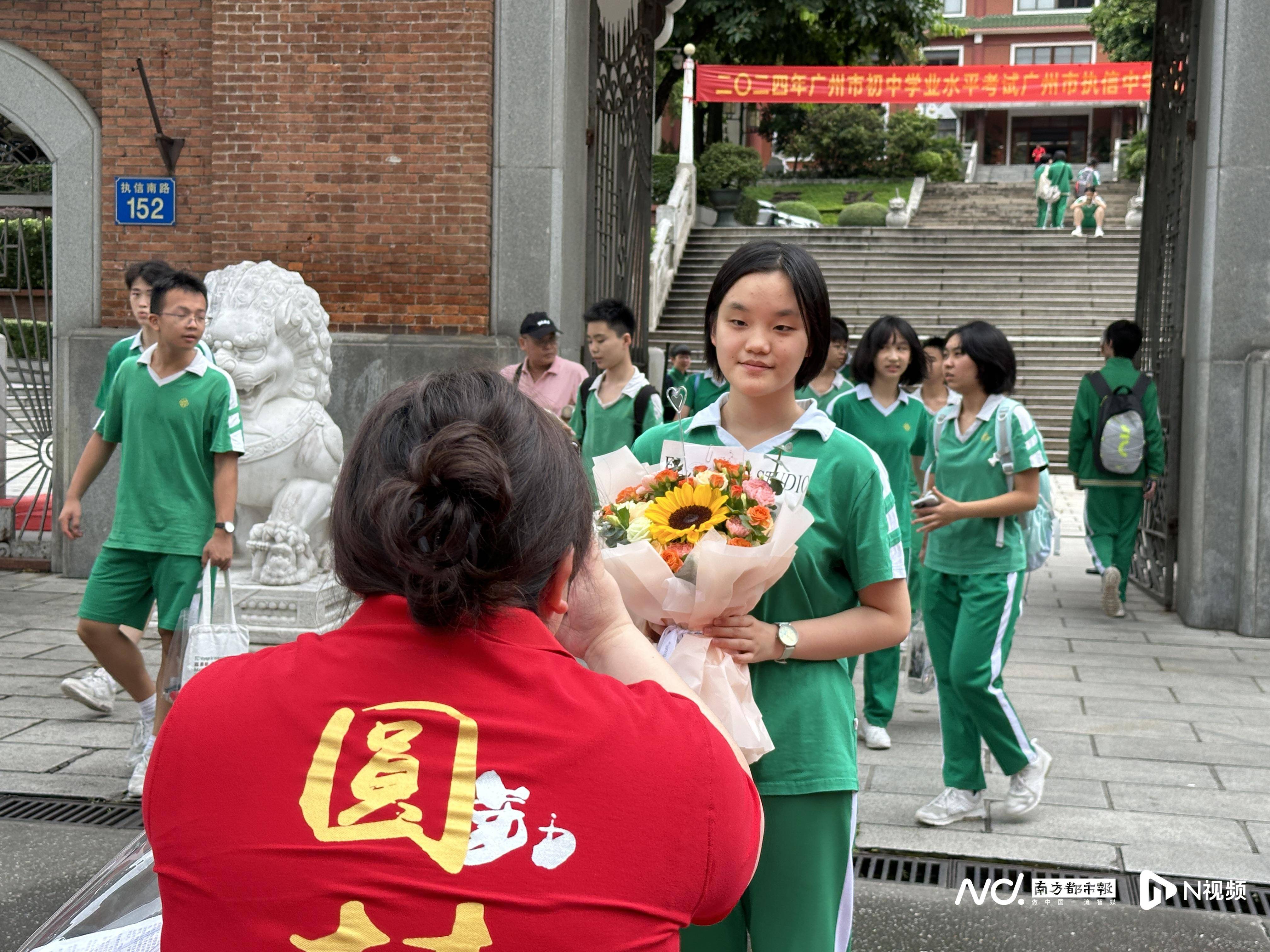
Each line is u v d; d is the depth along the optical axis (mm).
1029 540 4352
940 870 3855
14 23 8484
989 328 4285
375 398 7859
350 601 1313
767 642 2123
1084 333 18516
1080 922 3486
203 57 8281
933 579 4258
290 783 1101
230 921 1058
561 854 1080
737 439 2318
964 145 38688
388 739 1113
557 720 1142
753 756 2041
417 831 1073
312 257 8070
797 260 2176
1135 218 24312
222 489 4375
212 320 6148
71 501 4594
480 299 7922
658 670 1456
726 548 1962
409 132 7906
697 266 21109
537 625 1212
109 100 8367
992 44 44719
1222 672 6395
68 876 3715
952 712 4230
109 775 4562
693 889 1123
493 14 7801
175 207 8367
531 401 1229
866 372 5363
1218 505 7348
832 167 32594
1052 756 4941
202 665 3898
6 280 9344
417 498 1104
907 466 5324
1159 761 4879
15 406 9297
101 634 4383
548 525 1160
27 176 9164
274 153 8055
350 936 1034
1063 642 7090
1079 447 8117
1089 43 43938
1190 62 7984
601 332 5957
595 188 8711
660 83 23984
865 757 5039
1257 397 7098
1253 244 7141
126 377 4441
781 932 2158
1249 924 3484
